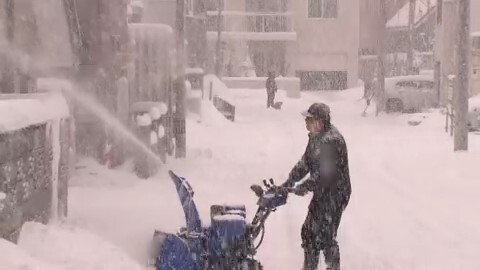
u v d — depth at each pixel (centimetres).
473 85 4884
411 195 1828
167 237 948
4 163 848
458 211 1619
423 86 5019
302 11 7681
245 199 1719
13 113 889
